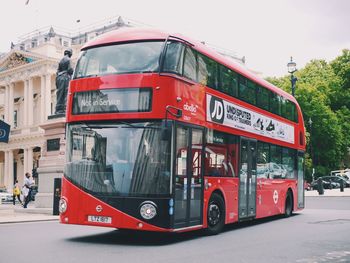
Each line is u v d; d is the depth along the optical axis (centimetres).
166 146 1162
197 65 1333
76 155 1227
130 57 1221
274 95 1956
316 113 6900
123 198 1159
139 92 1184
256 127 1736
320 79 7988
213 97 1414
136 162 1167
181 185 1213
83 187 1199
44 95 6650
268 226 1725
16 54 7150
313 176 6469
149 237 1370
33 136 6669
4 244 1187
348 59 8156
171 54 1209
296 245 1217
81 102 1242
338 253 1090
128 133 1184
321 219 2008
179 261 953
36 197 2473
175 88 1205
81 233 1462
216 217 1423
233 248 1157
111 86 1210
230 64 1560
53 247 1137
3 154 7775
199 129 1317
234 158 1546
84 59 1272
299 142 2272
